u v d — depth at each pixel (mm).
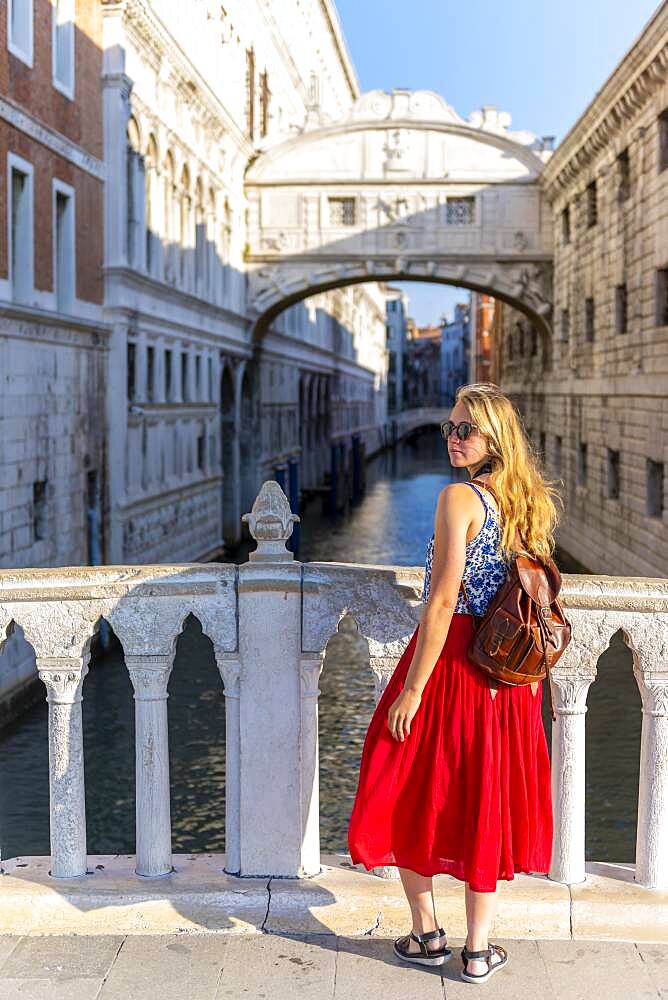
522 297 35656
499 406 3621
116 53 21141
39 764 13234
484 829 3502
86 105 20250
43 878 4211
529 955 3820
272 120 39156
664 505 22000
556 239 34781
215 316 31344
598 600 3988
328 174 35312
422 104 34875
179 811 11578
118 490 21719
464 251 35375
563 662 4059
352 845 3660
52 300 18406
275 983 3631
